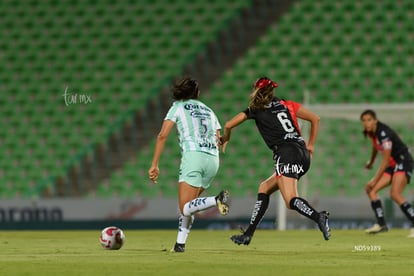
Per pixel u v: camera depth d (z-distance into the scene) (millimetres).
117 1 95500
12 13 95688
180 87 31641
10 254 32156
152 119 84938
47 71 90188
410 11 90875
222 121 84188
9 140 84688
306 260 28078
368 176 77062
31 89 88688
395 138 50344
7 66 90875
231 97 85938
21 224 70688
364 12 91000
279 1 93375
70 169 81625
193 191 31453
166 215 70312
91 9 95188
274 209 70062
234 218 69500
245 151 80750
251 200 69562
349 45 88688
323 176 76625
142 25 93250
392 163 51406
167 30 92438
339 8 91625
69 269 23953
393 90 85188
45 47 92250
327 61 87625
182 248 32781
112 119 85188
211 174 31844
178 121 31578
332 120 76938
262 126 32531
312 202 69500
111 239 34688
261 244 41000
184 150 31453
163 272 22828
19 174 82062
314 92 85500
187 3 94375
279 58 88688
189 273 22469
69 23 94250
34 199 70688
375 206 53375
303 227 68750
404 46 88312
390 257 29984
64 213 70500
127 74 89062
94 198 70875
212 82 87375
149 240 46500
